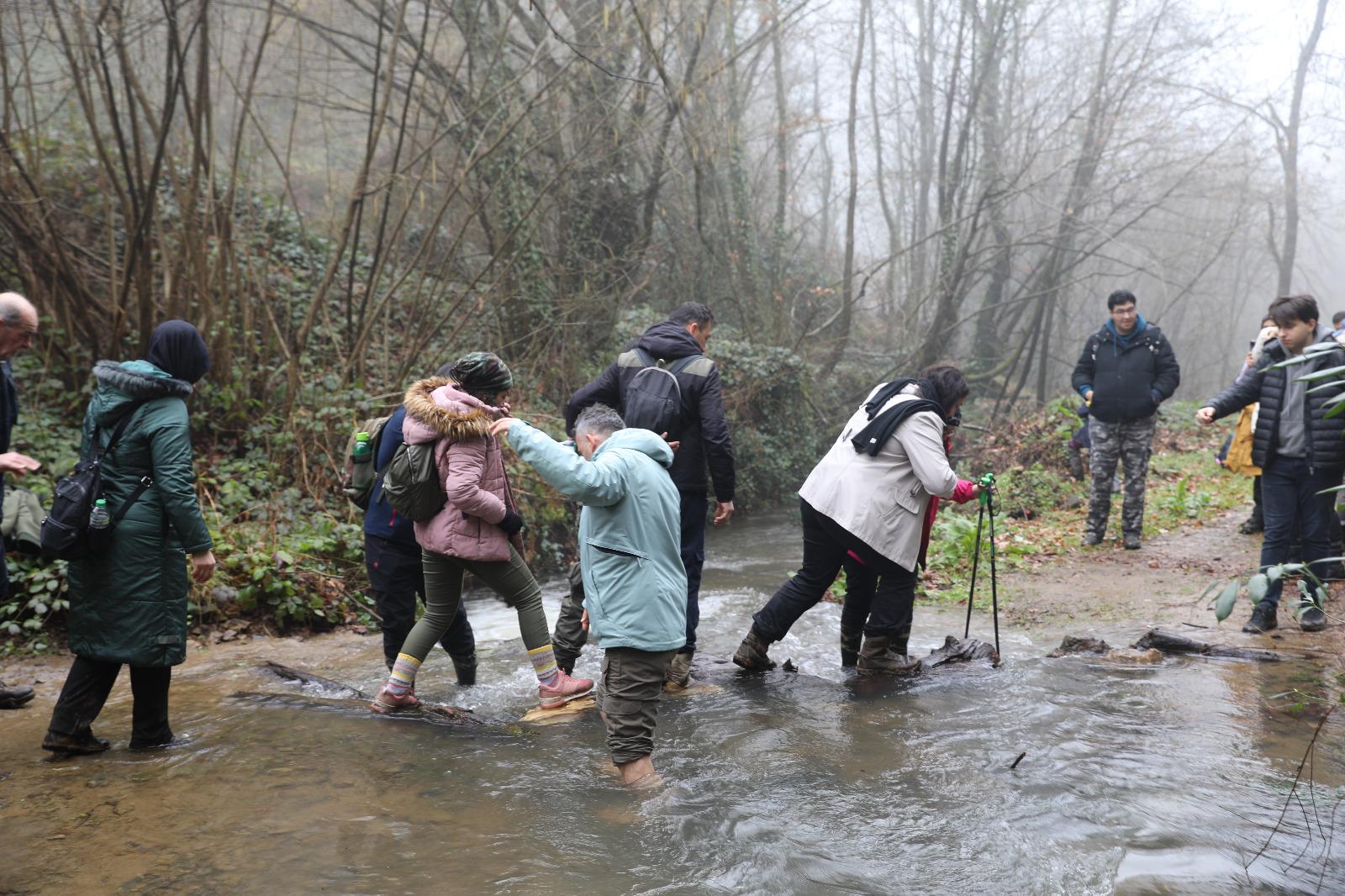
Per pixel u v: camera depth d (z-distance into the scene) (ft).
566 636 16.20
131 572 12.16
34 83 33.04
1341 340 17.76
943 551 27.63
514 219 43.42
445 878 9.13
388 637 15.60
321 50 50.03
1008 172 76.43
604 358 49.93
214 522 24.22
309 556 23.39
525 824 10.43
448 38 44.93
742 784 11.72
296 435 29.19
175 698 15.83
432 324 36.17
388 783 11.60
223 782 11.60
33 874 9.22
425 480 13.78
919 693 15.71
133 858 9.55
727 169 68.13
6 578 14.01
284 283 37.73
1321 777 11.69
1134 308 27.76
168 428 12.14
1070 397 50.88
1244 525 29.35
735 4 52.37
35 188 28.78
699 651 19.36
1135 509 28.27
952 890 9.01
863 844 9.98
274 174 50.29
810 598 16.79
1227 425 54.49
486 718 14.99
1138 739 13.17
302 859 9.52
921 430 15.88
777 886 9.04
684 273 64.54
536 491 31.09
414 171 40.40
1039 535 30.66
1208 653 17.56
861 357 75.36
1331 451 17.84
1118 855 9.65
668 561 12.03
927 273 97.40
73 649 12.30
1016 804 10.98
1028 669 16.94
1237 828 10.26
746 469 51.62
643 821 10.52
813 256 88.12
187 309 30.99
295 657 19.35
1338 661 16.78
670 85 47.11
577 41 43.73
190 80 39.34
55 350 30.25
